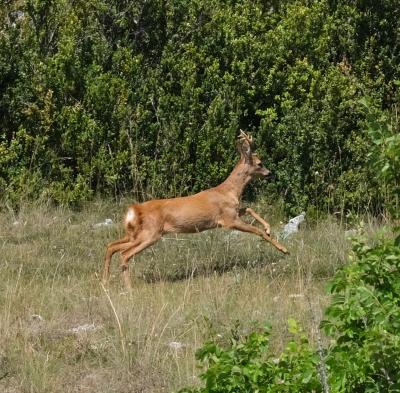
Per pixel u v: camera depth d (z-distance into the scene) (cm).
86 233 4266
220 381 1886
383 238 2045
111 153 4766
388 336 1827
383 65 5081
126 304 3175
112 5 5141
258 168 3969
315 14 5247
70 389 2625
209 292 3312
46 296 3312
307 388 1841
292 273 3653
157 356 2750
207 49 5109
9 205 4553
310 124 4725
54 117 4800
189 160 4831
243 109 5012
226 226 3894
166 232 3784
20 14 5284
